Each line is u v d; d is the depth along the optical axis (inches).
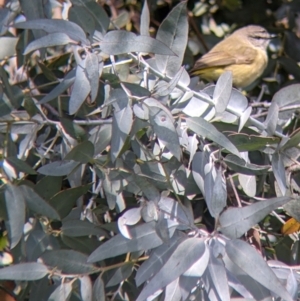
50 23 135.4
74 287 146.9
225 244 130.9
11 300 177.3
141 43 136.0
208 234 133.7
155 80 152.3
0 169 151.4
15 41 189.0
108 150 163.6
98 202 167.2
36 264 140.9
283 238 171.5
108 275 159.9
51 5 171.2
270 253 174.9
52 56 207.9
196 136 153.2
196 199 170.2
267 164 171.6
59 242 159.8
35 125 158.7
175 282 132.7
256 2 257.1
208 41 263.9
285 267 146.2
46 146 181.6
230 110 152.3
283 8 254.2
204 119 143.9
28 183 155.5
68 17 144.2
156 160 146.9
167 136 134.3
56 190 157.9
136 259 146.6
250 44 256.1
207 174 146.4
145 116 135.8
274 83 252.1
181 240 133.6
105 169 147.9
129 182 147.3
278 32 257.1
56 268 142.8
